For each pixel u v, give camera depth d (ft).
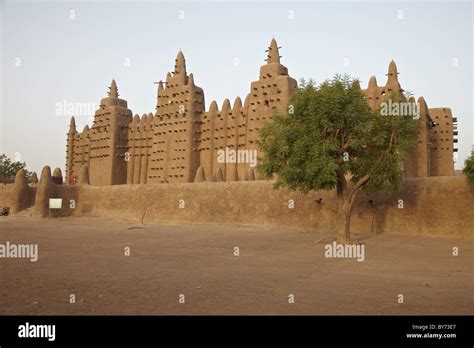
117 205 161.58
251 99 172.55
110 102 236.43
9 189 184.44
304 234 97.81
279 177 81.15
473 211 88.74
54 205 162.20
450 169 168.14
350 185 106.73
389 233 98.32
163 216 145.07
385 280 41.83
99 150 230.27
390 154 76.28
